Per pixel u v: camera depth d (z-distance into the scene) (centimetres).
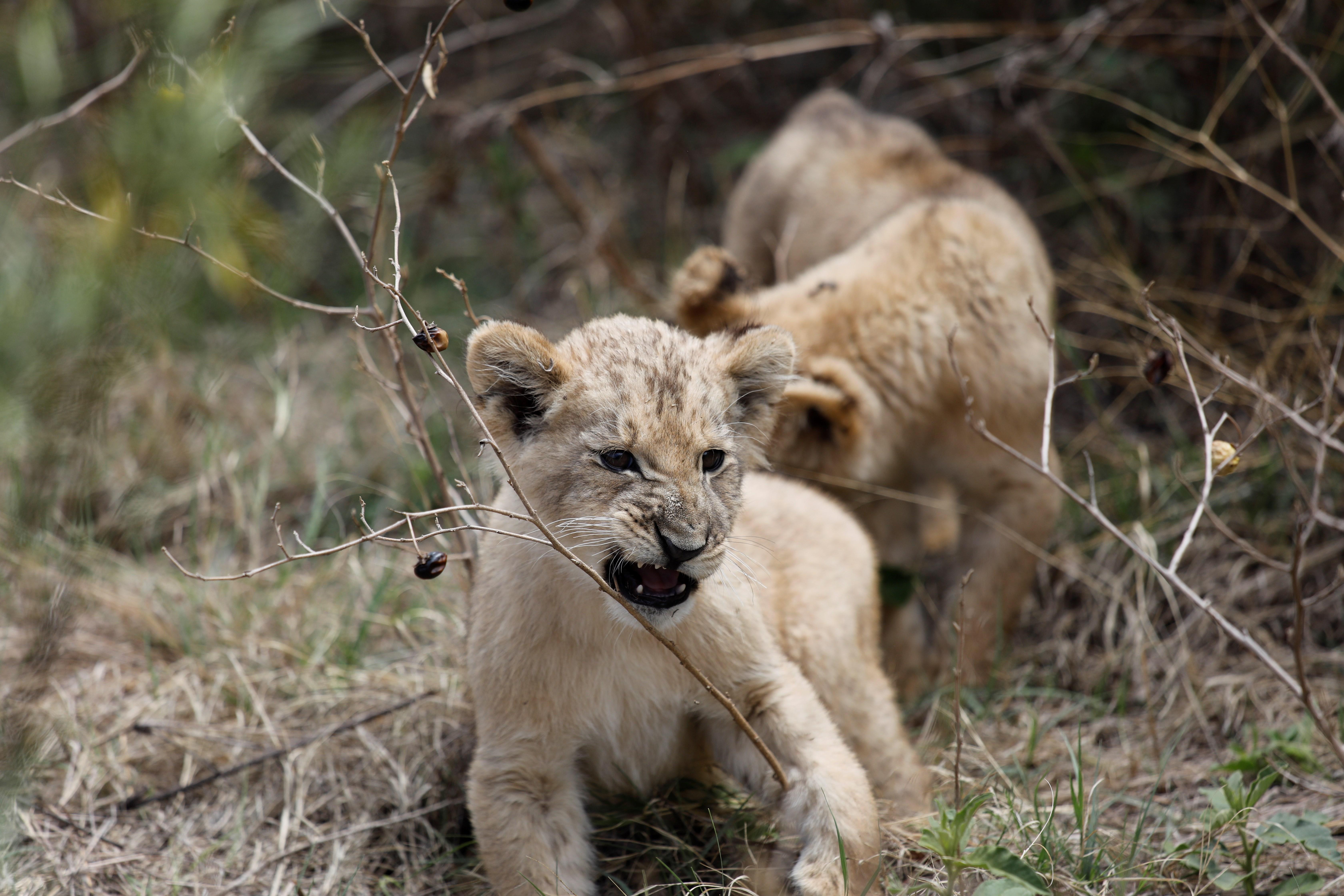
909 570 1015
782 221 1376
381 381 916
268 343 1316
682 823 776
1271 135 1268
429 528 1032
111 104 735
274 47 644
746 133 1688
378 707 898
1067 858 710
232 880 751
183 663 944
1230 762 817
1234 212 1324
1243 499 1088
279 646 952
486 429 627
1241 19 1232
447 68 1670
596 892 715
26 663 751
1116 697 945
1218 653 960
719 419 685
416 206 1494
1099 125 1476
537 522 623
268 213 774
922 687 995
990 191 1209
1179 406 1234
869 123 1407
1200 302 1213
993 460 1000
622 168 1684
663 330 715
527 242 1530
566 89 1395
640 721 734
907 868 719
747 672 714
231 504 1152
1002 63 1491
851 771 692
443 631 970
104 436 939
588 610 695
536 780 711
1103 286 1306
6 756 710
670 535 645
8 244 623
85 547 967
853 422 926
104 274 588
